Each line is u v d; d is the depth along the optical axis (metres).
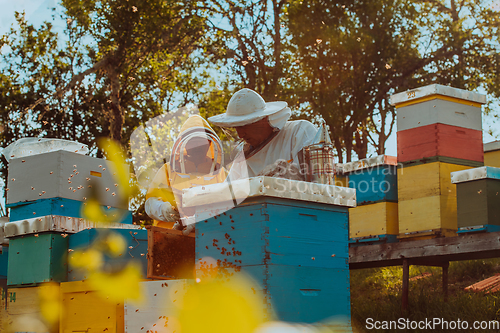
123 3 12.92
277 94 14.31
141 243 3.88
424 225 5.73
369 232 6.38
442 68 16.17
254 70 14.33
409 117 6.02
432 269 8.03
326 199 2.84
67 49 11.88
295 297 2.64
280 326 2.55
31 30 10.57
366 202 6.43
